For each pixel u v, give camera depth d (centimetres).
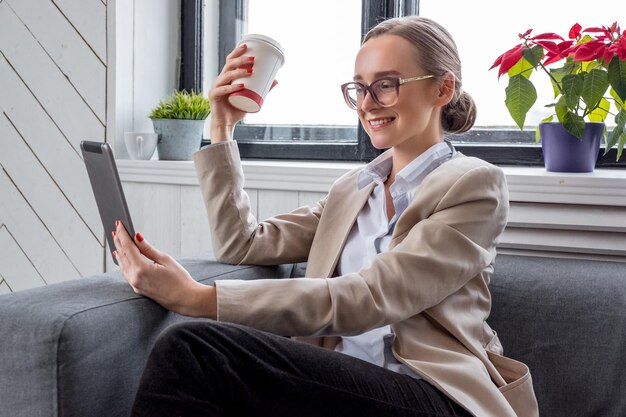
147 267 119
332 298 113
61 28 213
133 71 211
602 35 162
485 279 128
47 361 107
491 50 190
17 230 228
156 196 204
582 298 137
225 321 113
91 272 215
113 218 128
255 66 140
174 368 97
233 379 99
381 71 128
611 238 152
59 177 218
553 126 162
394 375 111
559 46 157
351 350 130
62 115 216
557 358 135
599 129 160
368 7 197
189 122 204
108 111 208
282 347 104
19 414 109
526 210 158
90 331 110
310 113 212
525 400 119
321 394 104
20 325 109
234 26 224
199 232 199
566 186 154
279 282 116
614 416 130
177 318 126
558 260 151
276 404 102
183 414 96
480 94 192
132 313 116
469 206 120
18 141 224
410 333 119
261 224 152
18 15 221
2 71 225
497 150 187
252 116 221
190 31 222
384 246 129
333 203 142
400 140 129
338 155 204
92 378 110
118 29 205
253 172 189
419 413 108
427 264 115
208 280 136
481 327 124
